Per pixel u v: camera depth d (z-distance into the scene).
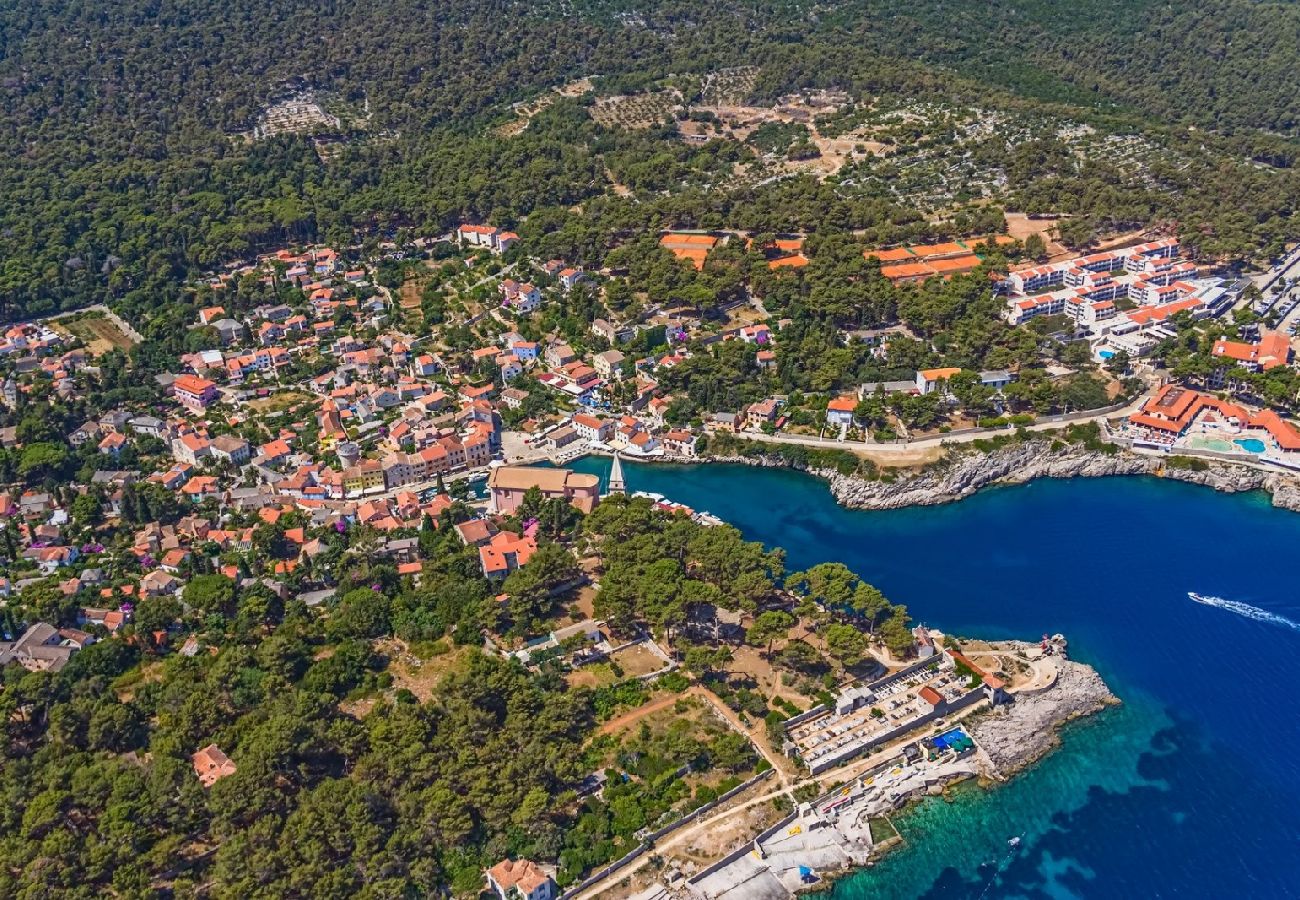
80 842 192.38
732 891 198.88
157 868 189.88
